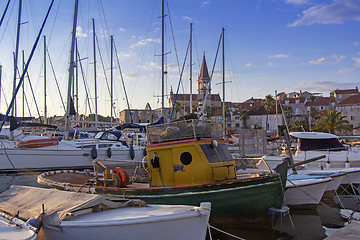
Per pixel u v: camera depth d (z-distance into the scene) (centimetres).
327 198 1422
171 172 973
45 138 2183
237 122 9069
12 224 704
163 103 2964
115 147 2395
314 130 6222
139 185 1143
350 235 698
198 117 1583
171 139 1000
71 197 777
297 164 1109
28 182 1797
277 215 926
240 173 1191
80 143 2298
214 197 880
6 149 2027
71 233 665
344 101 7512
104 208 750
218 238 903
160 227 670
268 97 8775
